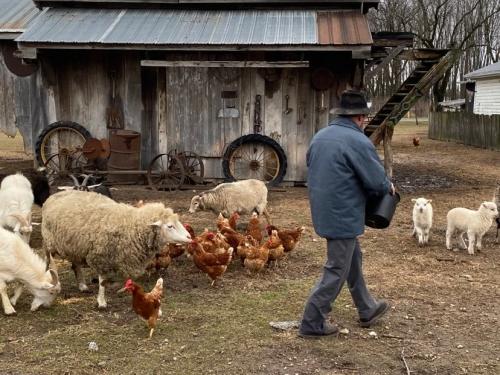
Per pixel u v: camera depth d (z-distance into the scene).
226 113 13.75
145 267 6.04
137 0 14.15
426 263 7.76
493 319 5.80
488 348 5.13
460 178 16.11
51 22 13.34
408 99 13.62
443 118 31.59
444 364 4.81
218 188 8.96
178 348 5.05
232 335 5.33
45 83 13.75
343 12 13.78
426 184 14.95
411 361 4.86
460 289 6.72
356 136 4.83
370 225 5.31
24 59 13.02
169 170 13.60
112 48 12.34
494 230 9.87
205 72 13.66
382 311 5.59
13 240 5.75
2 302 5.82
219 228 7.81
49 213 6.13
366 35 12.27
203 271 6.79
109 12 14.07
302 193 13.03
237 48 12.17
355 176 4.84
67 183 13.16
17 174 8.29
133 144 13.32
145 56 13.57
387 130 13.91
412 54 13.63
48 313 5.85
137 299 5.16
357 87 13.30
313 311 5.16
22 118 15.34
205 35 12.62
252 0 13.92
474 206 11.84
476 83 35.12
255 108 13.66
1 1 16.75
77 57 13.80
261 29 12.88
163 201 11.88
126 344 5.13
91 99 13.98
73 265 6.45
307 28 12.82
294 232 7.68
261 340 5.23
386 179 4.94
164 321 5.64
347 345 5.14
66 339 5.22
